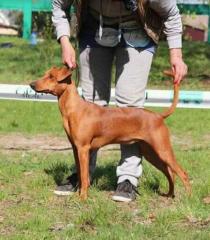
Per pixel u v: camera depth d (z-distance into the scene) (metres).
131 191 10.62
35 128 18.50
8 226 9.31
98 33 10.47
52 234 8.84
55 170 12.61
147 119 10.23
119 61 10.55
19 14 41.75
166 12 10.17
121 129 10.21
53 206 10.30
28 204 10.32
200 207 10.09
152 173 12.09
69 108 10.20
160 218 9.45
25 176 12.36
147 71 10.57
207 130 18.89
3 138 17.14
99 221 9.34
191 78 27.19
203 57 31.05
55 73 10.18
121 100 10.62
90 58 10.66
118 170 10.78
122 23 10.32
